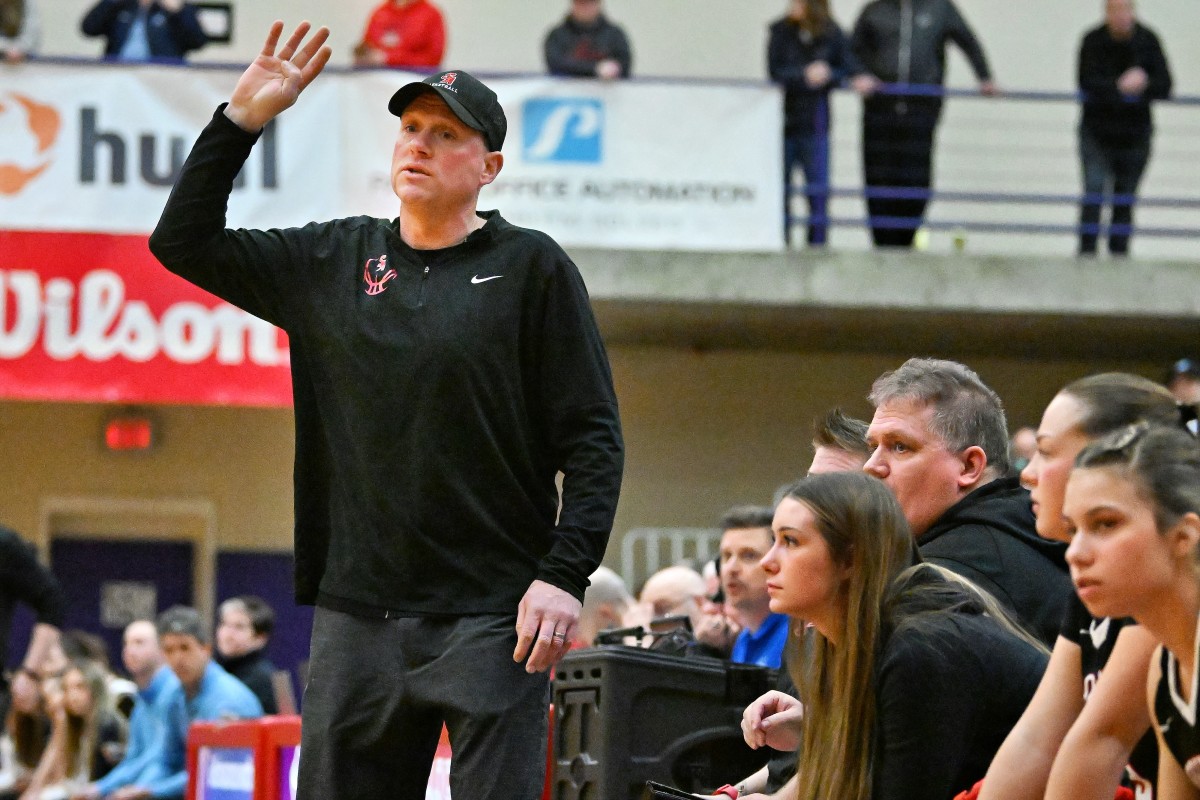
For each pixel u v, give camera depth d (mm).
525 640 7988
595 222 27141
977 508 10023
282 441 33094
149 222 26531
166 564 32875
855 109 35281
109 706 23234
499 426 8297
